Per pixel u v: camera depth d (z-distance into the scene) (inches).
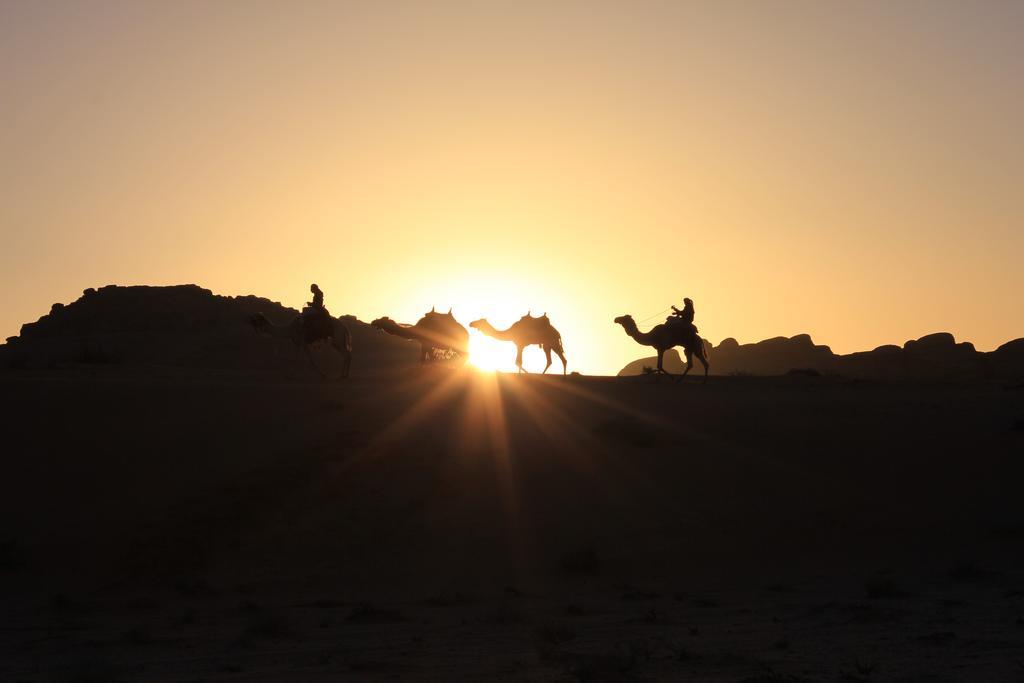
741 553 993.5
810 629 666.2
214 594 869.8
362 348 2751.0
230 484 1111.0
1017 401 1636.3
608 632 676.1
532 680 516.1
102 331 2962.6
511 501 1098.1
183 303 3043.8
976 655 553.0
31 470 1157.7
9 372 2033.7
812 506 1117.7
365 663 570.3
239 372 2075.5
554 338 1886.1
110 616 789.9
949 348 3686.0
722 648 597.6
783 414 1476.4
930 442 1339.8
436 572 930.7
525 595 858.8
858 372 3646.7
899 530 1055.6
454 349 1923.0
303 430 1298.0
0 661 628.4
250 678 539.2
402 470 1163.9
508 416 1408.7
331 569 932.6
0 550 954.7
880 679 497.7
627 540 1016.9
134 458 1194.0
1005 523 1061.8
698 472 1208.8
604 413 1459.2
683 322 1903.3
